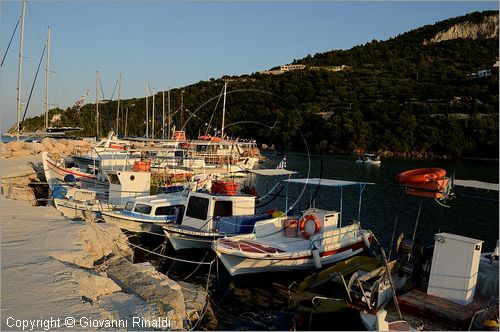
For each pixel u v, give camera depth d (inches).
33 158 1592.0
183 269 615.8
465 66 5236.2
